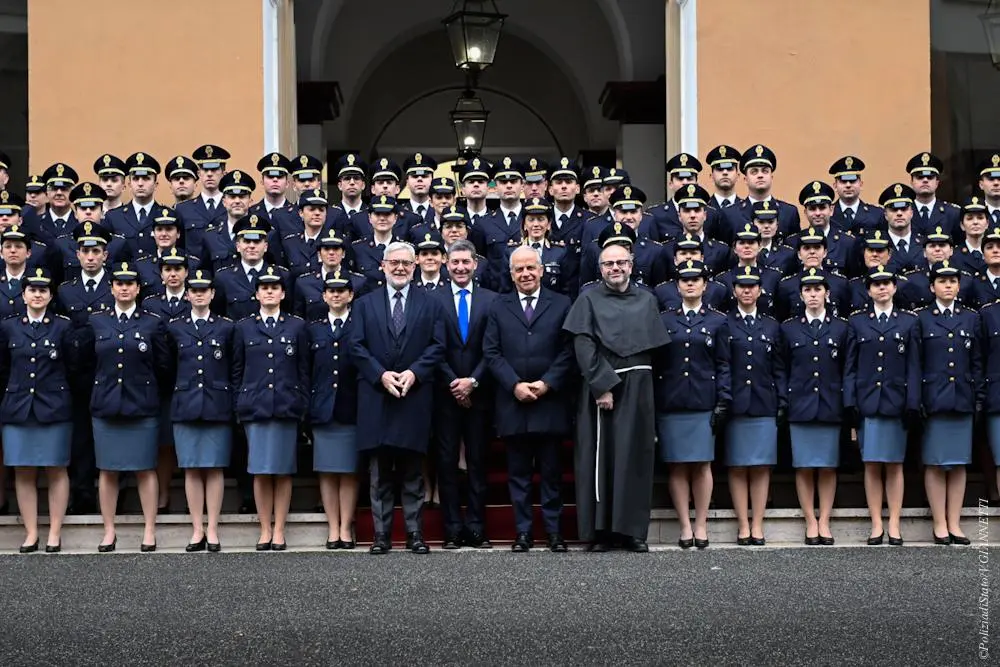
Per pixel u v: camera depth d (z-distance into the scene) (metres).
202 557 9.55
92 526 10.12
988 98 13.82
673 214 11.59
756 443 10.09
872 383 10.11
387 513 9.77
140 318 10.03
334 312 10.12
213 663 6.52
